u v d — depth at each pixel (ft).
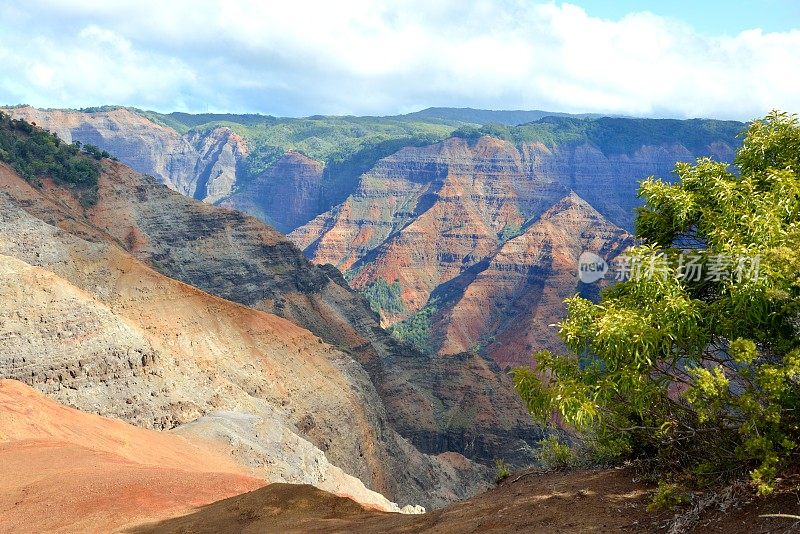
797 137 46.03
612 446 46.06
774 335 37.50
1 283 163.12
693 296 43.04
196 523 57.93
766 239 38.60
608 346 37.78
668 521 35.65
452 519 45.32
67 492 68.74
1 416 105.60
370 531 48.98
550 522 39.09
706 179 45.16
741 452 35.55
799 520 31.45
